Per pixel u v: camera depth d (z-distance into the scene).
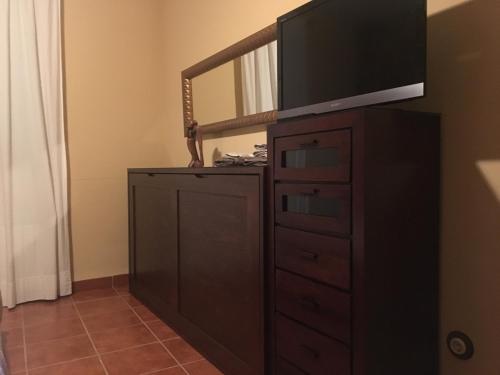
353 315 1.21
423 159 1.33
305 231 1.38
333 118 1.26
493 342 1.28
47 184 2.84
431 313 1.38
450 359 1.39
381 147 1.21
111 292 3.10
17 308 2.75
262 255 1.57
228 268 1.80
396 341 1.27
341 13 1.49
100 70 3.14
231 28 2.51
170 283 2.36
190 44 2.96
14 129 2.77
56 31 2.88
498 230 1.26
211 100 2.70
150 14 3.35
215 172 1.85
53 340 2.24
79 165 3.08
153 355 2.05
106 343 2.20
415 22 1.25
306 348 1.38
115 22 3.19
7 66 2.70
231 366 1.80
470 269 1.33
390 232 1.24
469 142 1.32
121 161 3.25
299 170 1.39
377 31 1.36
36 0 2.79
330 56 1.54
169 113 3.35
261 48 2.22
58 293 2.96
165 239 2.40
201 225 2.00
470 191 1.33
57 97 2.91
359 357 1.19
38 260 2.86
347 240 1.22
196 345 2.10
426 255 1.35
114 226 3.24
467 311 1.34
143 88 3.33
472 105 1.32
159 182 2.45
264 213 1.56
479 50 1.30
